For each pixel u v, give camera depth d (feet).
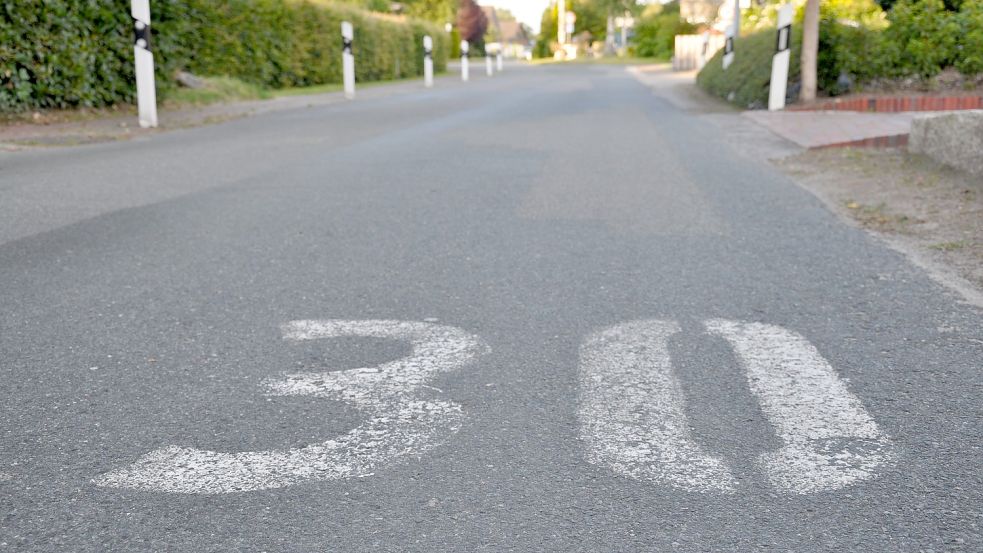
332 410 9.32
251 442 8.59
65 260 15.51
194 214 19.53
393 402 9.52
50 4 40.11
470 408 9.36
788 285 13.98
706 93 66.74
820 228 18.26
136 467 8.10
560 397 9.64
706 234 17.66
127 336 11.62
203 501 7.52
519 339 11.51
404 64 117.29
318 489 7.71
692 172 26.08
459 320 12.30
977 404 9.39
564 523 7.15
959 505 7.38
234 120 44.73
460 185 23.58
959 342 11.30
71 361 10.71
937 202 20.40
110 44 44.34
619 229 18.12
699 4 167.12
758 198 21.75
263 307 12.89
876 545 6.81
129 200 21.15
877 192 22.17
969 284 13.99
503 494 7.61
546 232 17.84
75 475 7.95
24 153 30.07
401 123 42.68
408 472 8.00
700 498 7.53
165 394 9.73
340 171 26.09
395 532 7.03
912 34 47.52
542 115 47.06
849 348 11.10
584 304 13.01
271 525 7.14
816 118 41.52
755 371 10.36
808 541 6.87
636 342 11.36
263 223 18.63
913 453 8.30
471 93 72.28
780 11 46.65
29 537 6.97
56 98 41.91
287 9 76.38
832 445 8.48
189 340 11.47
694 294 13.50
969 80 46.78
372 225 18.49
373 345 11.29
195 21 61.52
